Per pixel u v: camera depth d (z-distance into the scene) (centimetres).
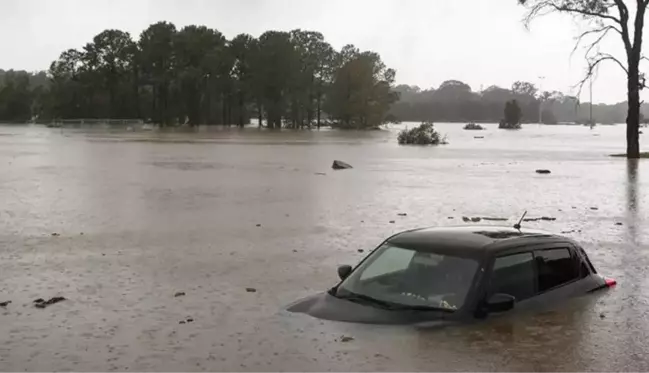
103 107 13425
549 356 705
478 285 758
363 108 13212
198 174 3322
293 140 8100
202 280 1141
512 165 4206
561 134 13525
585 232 1656
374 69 13512
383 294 805
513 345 730
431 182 3005
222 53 12481
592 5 4809
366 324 767
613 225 1773
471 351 710
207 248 1443
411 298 783
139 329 849
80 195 2414
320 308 828
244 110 13950
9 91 15938
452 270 777
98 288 1082
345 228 1722
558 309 823
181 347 771
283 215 1948
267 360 716
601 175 3444
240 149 5819
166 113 12775
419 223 1808
